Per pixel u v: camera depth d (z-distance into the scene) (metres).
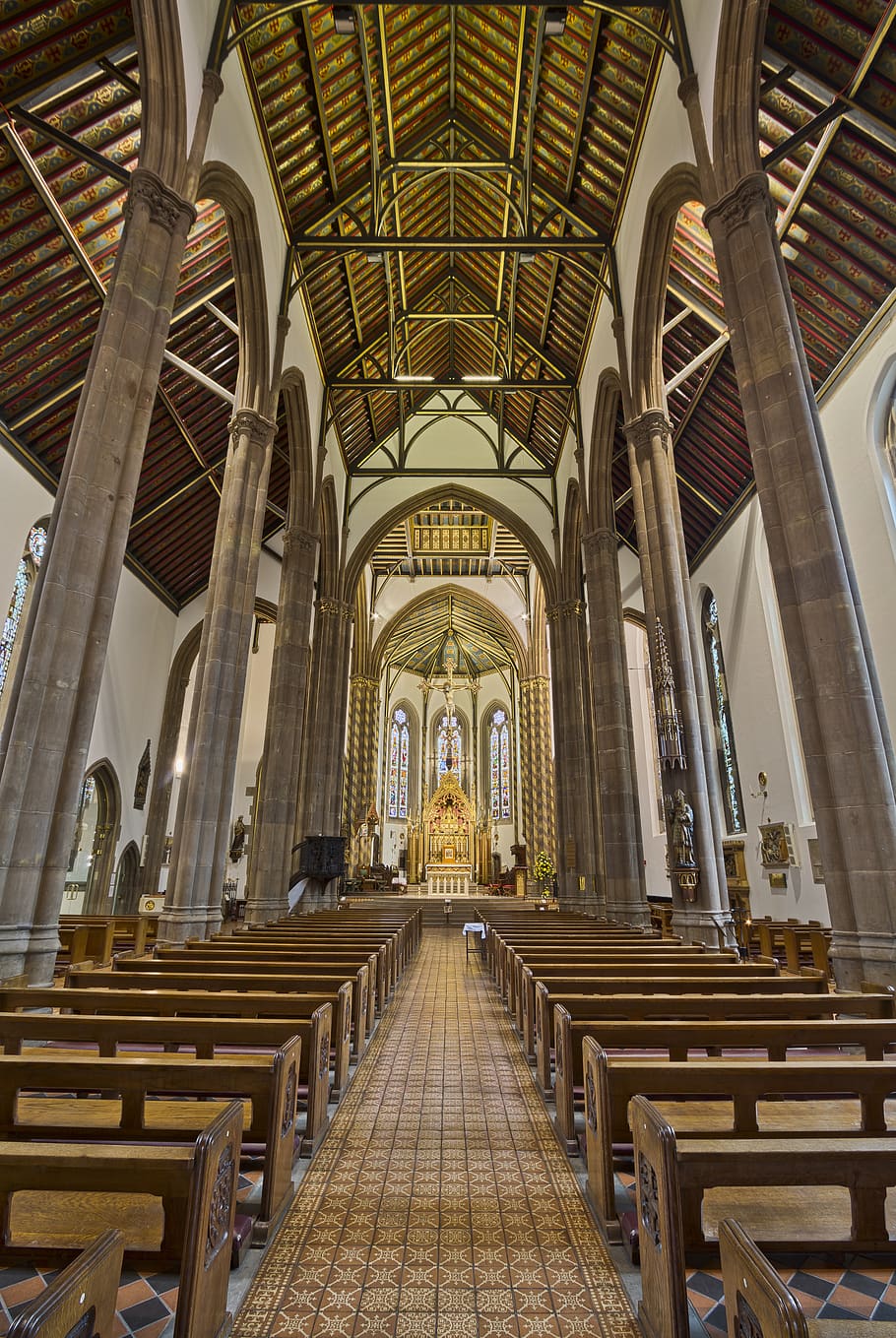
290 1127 3.48
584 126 12.01
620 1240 3.13
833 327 11.61
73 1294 1.42
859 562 11.55
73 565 6.17
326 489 18.09
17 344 12.04
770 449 6.93
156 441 15.89
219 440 17.30
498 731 40.62
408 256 16.70
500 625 31.67
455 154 14.90
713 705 17.95
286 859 13.79
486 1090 5.30
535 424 20.95
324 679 19.36
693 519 17.91
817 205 10.25
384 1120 4.67
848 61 8.45
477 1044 6.70
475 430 22.25
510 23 11.39
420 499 21.33
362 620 28.42
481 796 40.19
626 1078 3.17
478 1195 3.60
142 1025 3.70
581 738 18.81
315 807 18.53
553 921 12.64
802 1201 2.82
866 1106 2.89
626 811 13.54
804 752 6.33
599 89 11.41
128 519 6.64
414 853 36.38
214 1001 4.51
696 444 15.77
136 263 7.05
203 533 20.34
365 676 28.78
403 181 14.38
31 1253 2.48
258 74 10.44
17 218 10.37
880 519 11.07
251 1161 3.64
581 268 13.27
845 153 9.47
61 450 14.41
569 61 11.21
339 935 9.09
